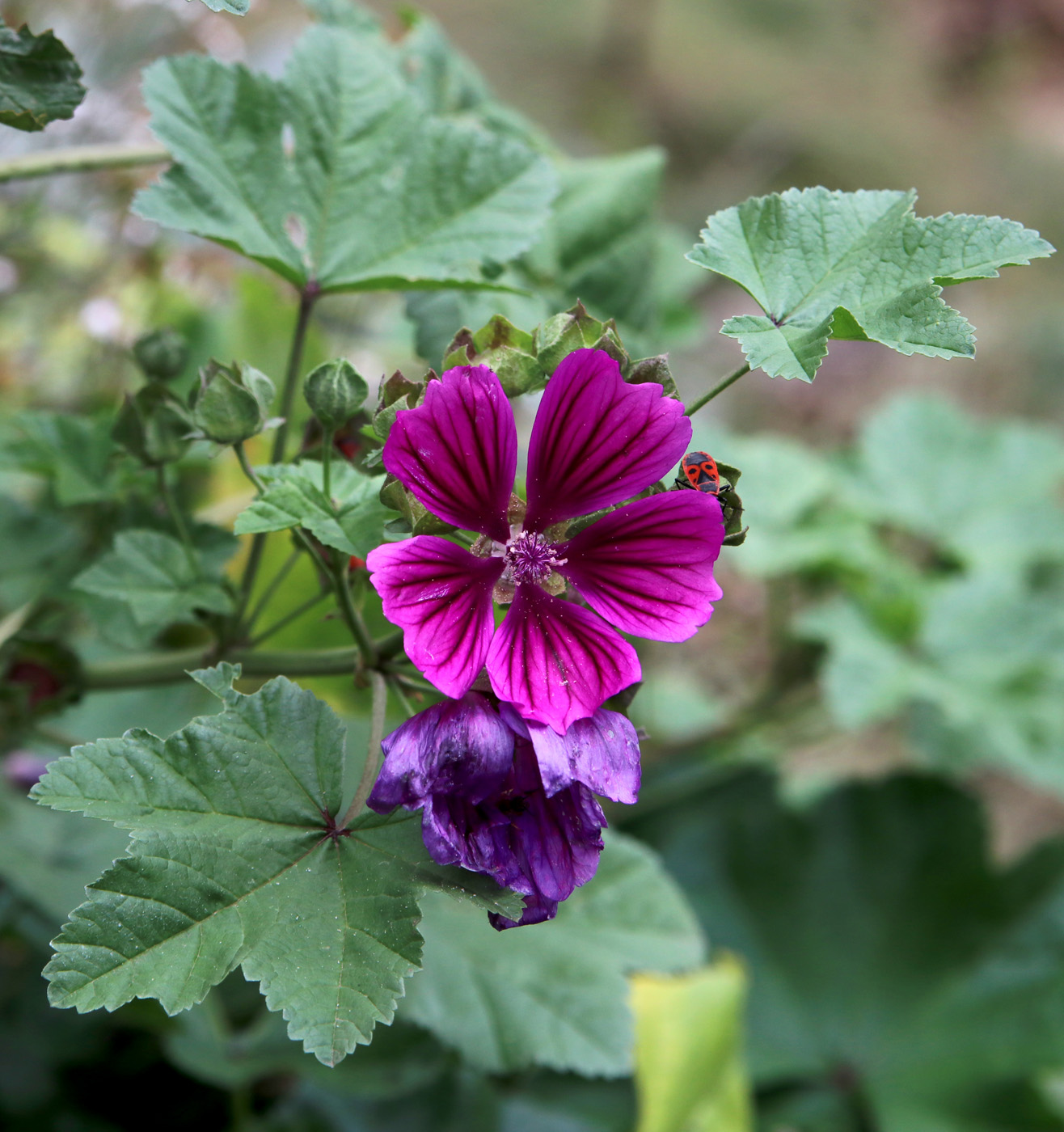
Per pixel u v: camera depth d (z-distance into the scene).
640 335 0.55
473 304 0.50
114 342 0.63
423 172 0.46
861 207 0.39
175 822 0.37
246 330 0.63
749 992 0.75
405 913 0.37
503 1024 0.48
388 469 0.37
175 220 0.44
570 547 0.38
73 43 0.62
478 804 0.36
